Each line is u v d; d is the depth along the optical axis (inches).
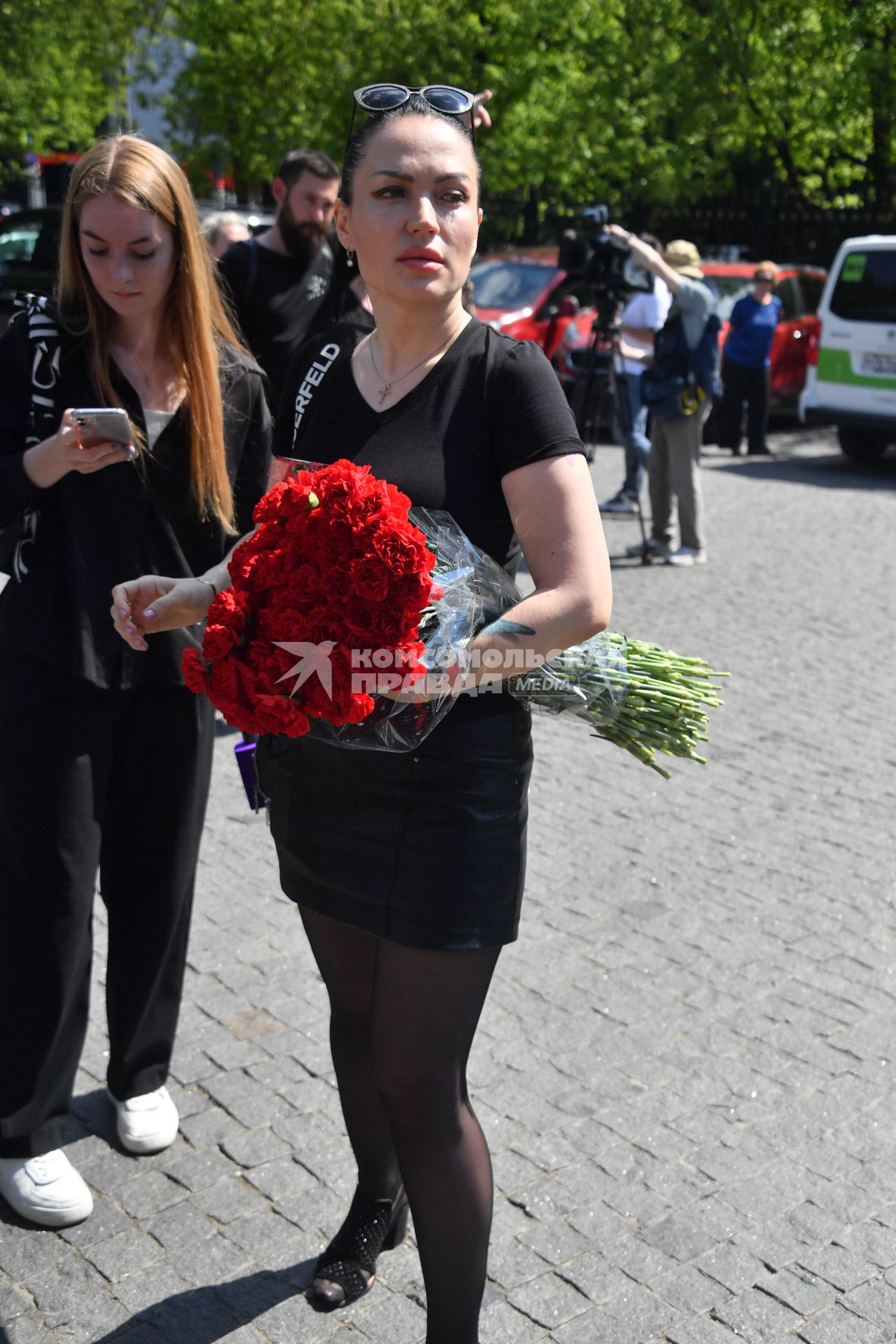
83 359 94.2
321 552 65.8
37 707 95.4
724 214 784.9
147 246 90.2
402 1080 76.8
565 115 618.2
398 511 66.4
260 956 142.9
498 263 509.4
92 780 98.2
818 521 385.1
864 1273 99.1
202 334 95.1
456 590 69.5
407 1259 100.1
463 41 566.6
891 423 469.1
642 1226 103.6
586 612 70.4
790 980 140.9
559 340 477.1
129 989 107.9
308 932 86.9
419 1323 93.7
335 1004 89.0
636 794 188.7
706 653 251.9
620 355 363.9
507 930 76.7
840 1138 115.2
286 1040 127.7
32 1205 101.8
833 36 603.8
